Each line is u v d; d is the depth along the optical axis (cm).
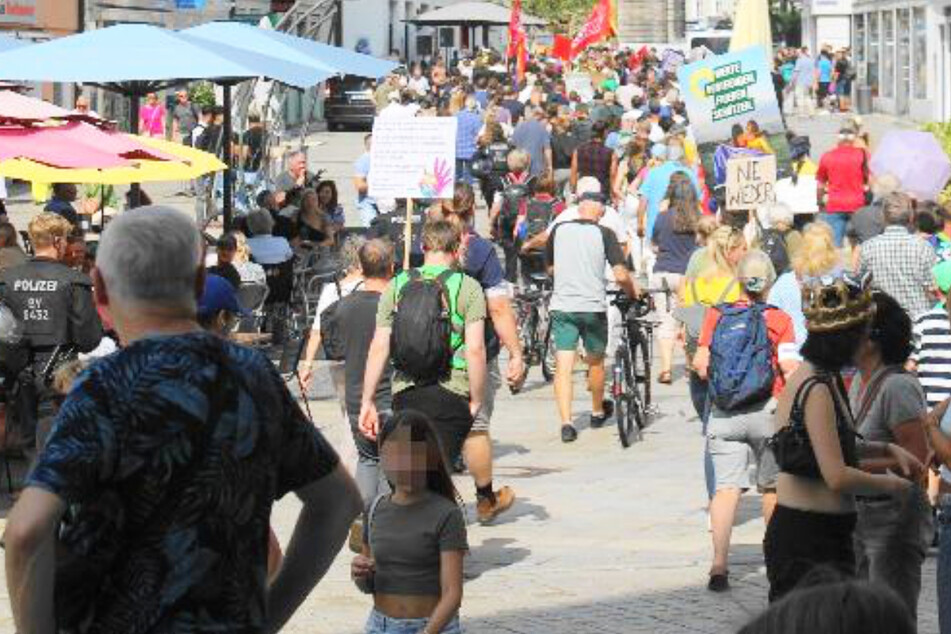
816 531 1636
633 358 3594
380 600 1634
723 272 2939
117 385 892
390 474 1614
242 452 906
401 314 2336
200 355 909
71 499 873
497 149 6844
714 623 2156
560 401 3500
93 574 888
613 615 2206
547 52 15825
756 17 5991
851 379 1920
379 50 15025
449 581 1616
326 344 2512
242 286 4038
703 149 5212
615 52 14450
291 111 12031
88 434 880
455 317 2380
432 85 12900
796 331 2738
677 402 3950
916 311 3028
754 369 2278
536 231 4431
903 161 4466
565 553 2577
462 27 16238
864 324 1628
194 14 9688
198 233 938
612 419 3716
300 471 955
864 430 1794
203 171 3794
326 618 2203
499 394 4084
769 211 3794
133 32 4009
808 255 2606
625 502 2952
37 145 3316
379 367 2391
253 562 912
